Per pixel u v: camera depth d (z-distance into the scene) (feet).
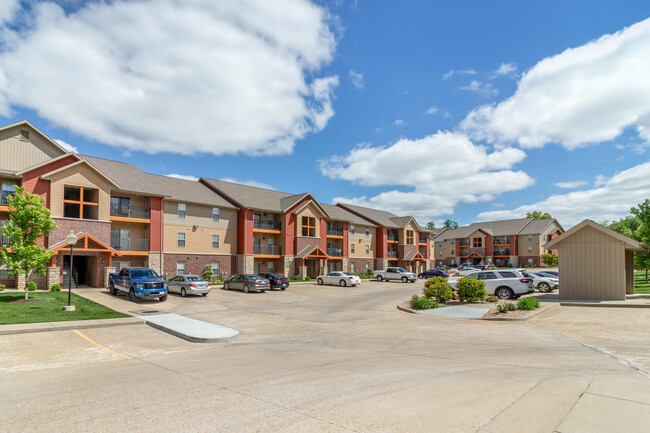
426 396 19.83
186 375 25.45
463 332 41.22
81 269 98.99
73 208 95.81
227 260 123.65
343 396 20.21
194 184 128.47
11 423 17.15
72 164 85.97
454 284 75.10
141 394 21.26
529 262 239.71
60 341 37.65
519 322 46.52
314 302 77.92
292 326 49.26
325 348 34.60
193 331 42.68
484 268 188.03
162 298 73.10
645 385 20.54
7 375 25.81
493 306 60.13
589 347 31.53
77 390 22.18
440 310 58.70
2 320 45.42
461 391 20.45
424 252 217.77
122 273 77.05
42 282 81.00
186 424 16.84
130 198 102.73
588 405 17.52
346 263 165.58
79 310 55.47
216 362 29.45
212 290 96.07
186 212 114.21
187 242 113.70
